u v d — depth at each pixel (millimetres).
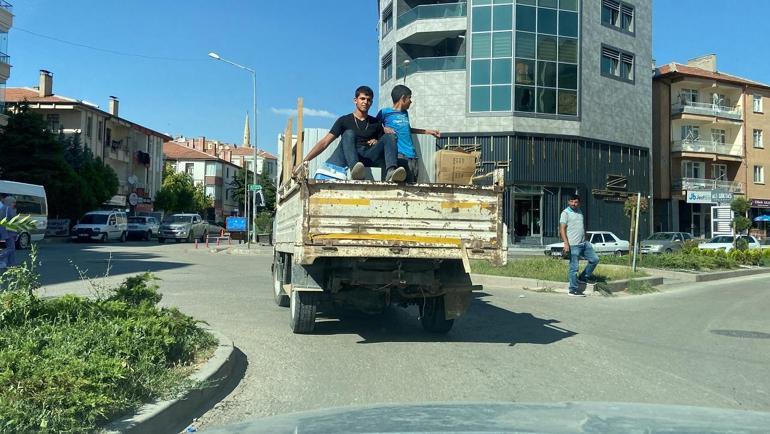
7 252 11297
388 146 7652
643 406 2391
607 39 38281
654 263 19938
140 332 5543
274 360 6738
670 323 10086
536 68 35250
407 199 7117
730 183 49469
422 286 7746
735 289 15977
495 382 6016
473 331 8797
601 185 37312
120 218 38281
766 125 51500
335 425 2053
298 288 7488
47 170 35031
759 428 1996
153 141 62250
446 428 1958
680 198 48500
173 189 67375
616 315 10812
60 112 46750
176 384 4941
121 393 4391
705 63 53531
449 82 35750
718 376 6535
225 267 19047
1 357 4266
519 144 34875
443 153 7977
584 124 36500
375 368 6473
